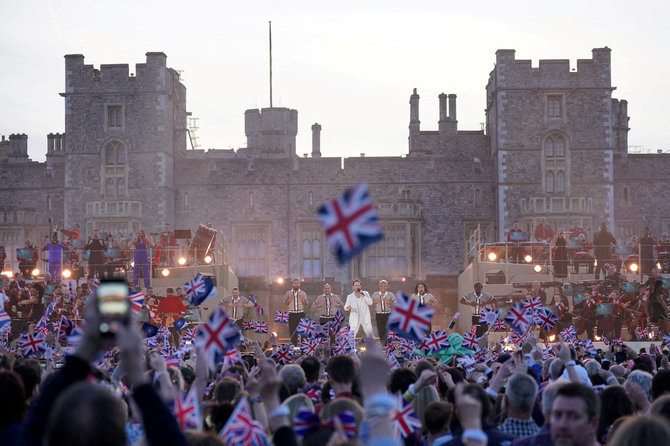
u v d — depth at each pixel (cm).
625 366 5459
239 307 10006
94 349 1548
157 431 1466
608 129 19562
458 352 5822
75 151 19625
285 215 19950
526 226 19300
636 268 13325
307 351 6675
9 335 9600
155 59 19550
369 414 1532
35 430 1588
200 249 14175
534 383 2633
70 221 19538
